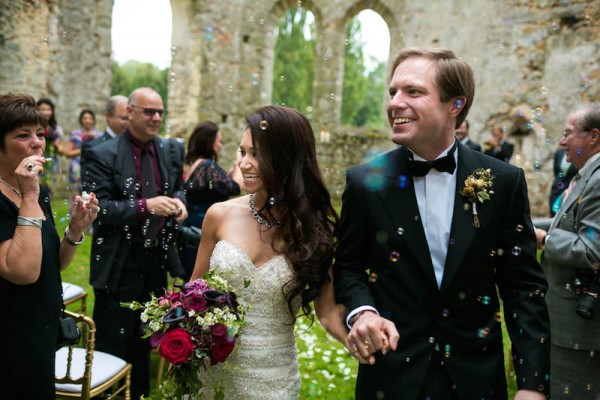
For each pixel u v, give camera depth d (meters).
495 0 9.27
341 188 12.07
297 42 18.25
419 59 1.58
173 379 1.56
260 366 1.66
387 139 12.16
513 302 1.62
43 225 1.85
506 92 9.15
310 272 1.64
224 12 11.20
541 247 2.47
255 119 1.68
